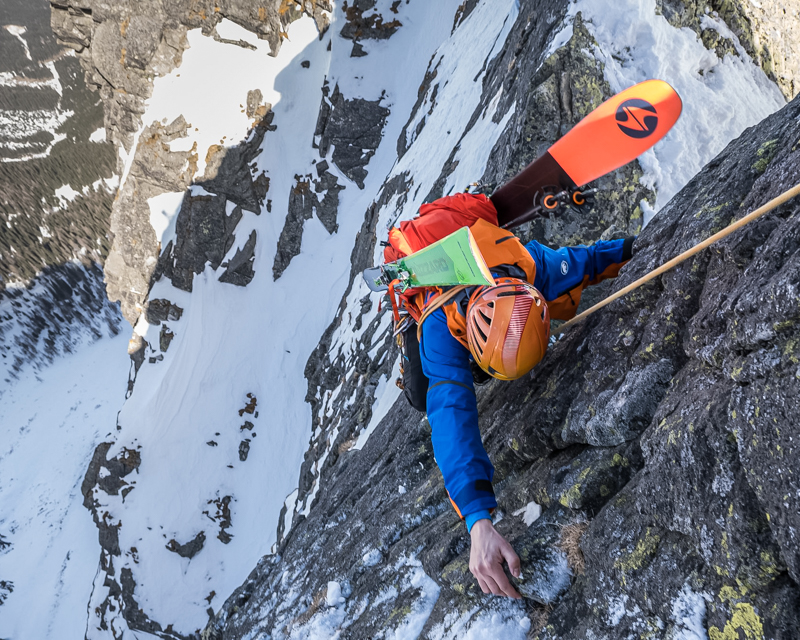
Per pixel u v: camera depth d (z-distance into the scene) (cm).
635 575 128
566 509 164
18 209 5188
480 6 1414
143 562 1633
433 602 206
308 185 1908
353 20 1884
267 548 1558
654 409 155
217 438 1723
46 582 2972
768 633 94
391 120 1880
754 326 110
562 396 196
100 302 5159
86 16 1989
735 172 161
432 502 271
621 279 197
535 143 421
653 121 162
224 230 1928
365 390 934
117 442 1784
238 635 629
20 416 4416
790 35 445
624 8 426
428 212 221
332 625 280
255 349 1806
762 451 101
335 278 1828
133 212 1942
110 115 2084
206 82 1948
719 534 109
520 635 155
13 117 5906
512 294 180
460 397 189
